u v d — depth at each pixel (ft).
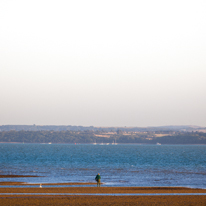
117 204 270.46
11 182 421.59
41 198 289.12
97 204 268.82
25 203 264.72
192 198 306.55
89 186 392.47
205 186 418.10
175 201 289.94
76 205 262.88
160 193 339.98
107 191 345.72
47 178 485.15
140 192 344.49
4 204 258.78
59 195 310.45
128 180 473.26
